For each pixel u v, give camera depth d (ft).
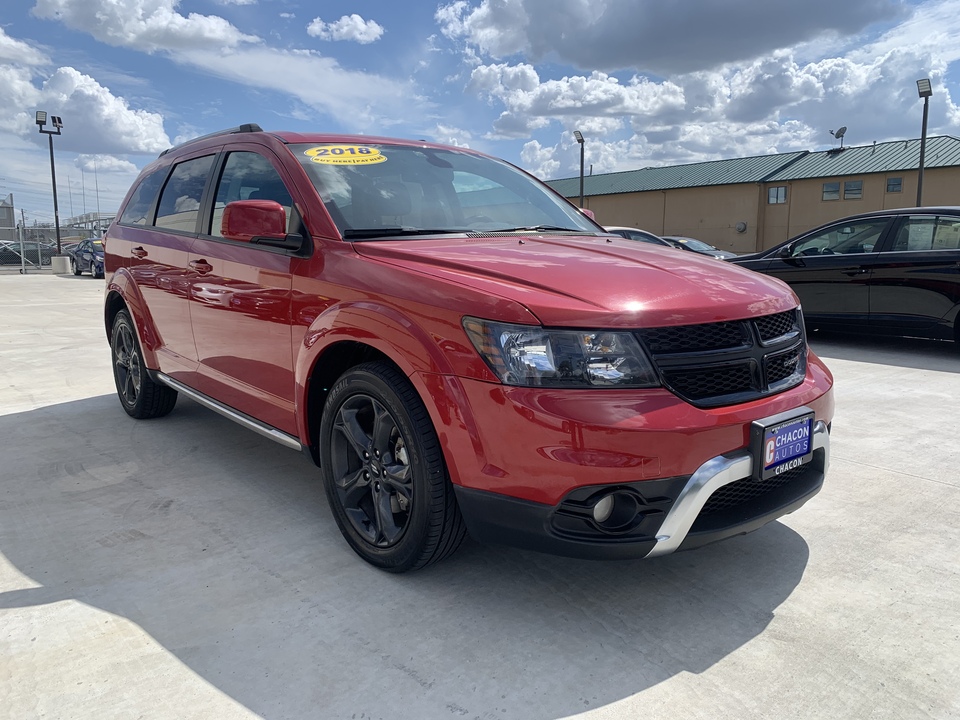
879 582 8.43
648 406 6.76
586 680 6.59
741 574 8.62
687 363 7.04
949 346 25.35
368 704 6.23
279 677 6.57
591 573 8.62
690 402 6.97
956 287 22.26
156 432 14.42
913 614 7.74
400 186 10.64
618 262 8.41
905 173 115.14
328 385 9.52
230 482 11.58
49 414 15.89
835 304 25.31
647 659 6.92
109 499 10.83
